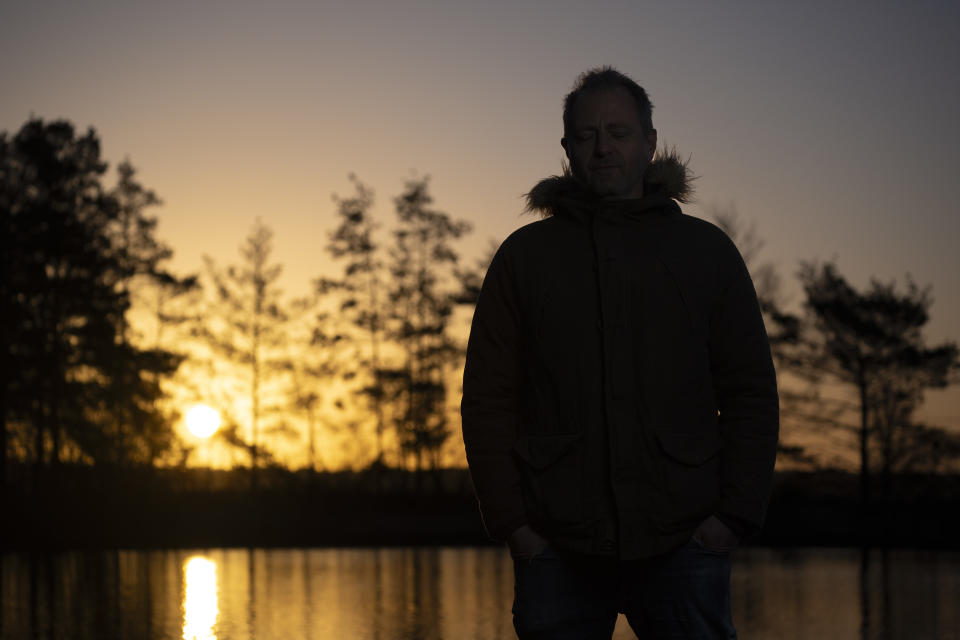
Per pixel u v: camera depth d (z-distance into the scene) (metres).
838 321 35.88
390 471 43.41
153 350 40.38
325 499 42.00
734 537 2.40
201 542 31.05
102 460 39.41
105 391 39.44
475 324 2.61
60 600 13.38
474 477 2.53
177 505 39.88
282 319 42.59
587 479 2.40
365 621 10.84
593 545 2.39
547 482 2.43
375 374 43.41
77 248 37.72
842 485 36.47
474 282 44.25
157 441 40.47
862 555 23.48
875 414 36.31
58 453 37.97
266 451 42.22
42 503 36.75
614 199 2.56
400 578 17.00
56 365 38.12
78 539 32.16
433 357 44.31
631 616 2.47
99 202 39.38
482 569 19.23
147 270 40.47
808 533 32.16
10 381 36.84
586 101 2.57
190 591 14.66
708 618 2.39
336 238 44.03
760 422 2.43
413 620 10.91
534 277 2.52
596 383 2.42
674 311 2.44
